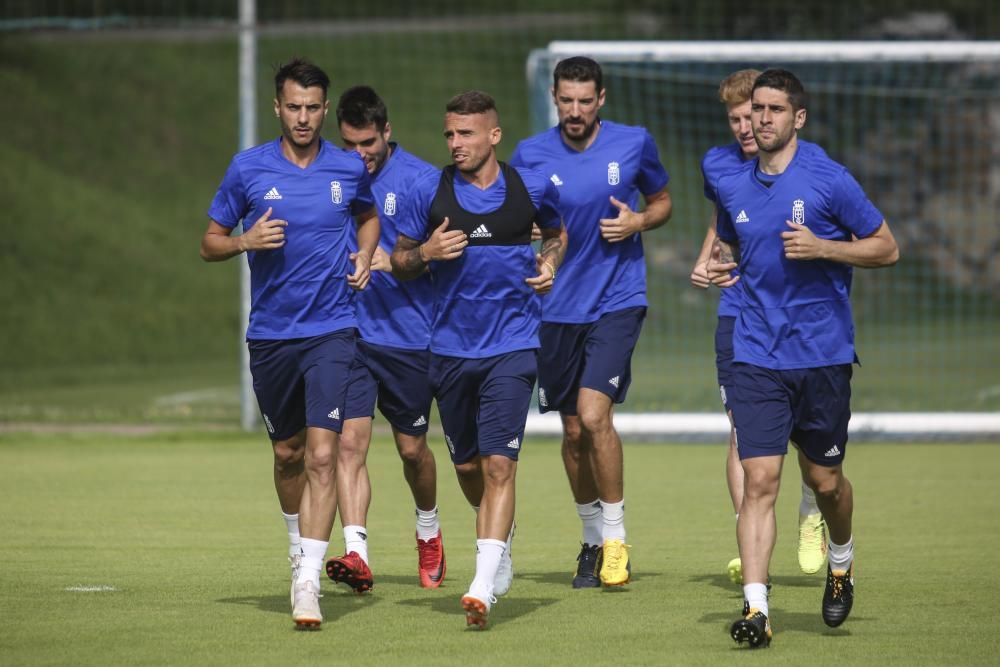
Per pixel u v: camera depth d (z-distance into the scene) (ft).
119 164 368.48
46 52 402.11
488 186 69.56
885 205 333.62
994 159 329.93
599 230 83.15
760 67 215.10
